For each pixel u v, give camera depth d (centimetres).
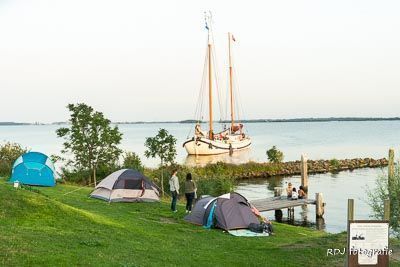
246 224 2305
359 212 3875
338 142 14350
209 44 9019
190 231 2181
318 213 3691
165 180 4000
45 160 3331
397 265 1605
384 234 1313
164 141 3912
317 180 6131
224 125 10738
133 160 4378
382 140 15250
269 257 1723
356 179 6203
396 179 2284
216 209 2317
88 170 3941
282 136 19300
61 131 3897
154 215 2502
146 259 1427
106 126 3956
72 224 1766
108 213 2320
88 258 1281
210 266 1488
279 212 3709
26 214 1725
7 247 1248
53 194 2847
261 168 6731
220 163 6594
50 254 1257
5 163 3841
